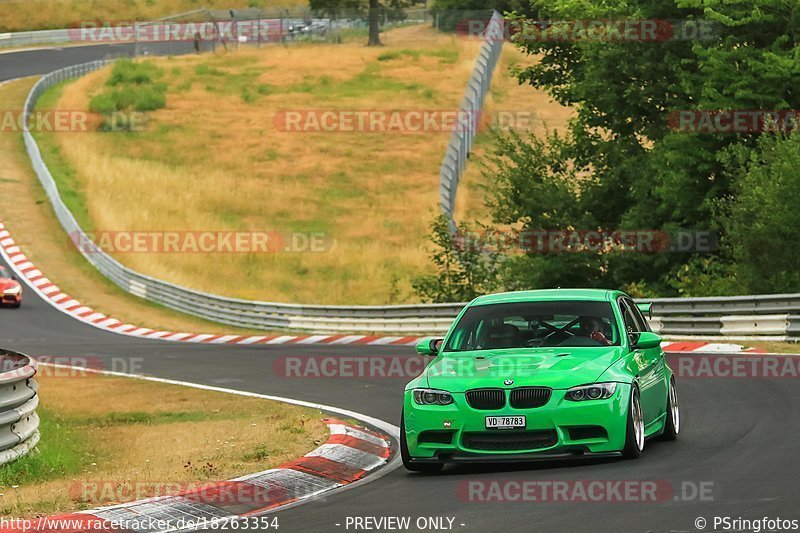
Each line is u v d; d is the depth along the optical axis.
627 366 40.94
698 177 120.19
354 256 179.50
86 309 151.25
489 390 39.47
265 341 118.19
